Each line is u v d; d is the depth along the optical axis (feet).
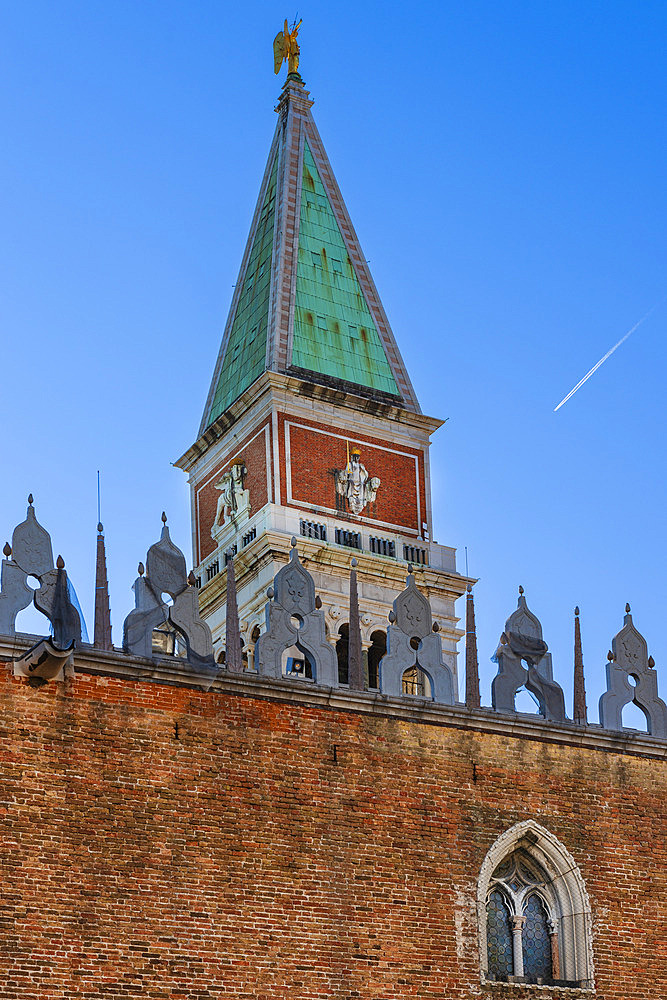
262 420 280.51
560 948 161.38
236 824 147.95
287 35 322.55
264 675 153.79
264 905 146.61
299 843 150.30
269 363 283.59
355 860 152.35
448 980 152.76
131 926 140.26
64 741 142.92
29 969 135.23
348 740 156.25
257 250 306.35
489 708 164.86
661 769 171.83
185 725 148.77
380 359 296.71
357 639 161.27
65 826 140.46
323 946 148.05
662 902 166.09
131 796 144.05
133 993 138.51
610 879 164.55
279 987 144.87
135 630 149.38
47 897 137.90
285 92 319.27
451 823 158.40
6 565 146.30
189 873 144.25
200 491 293.23
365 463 285.23
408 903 153.38
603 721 171.01
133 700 147.02
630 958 162.50
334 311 296.30
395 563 276.82
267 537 267.18
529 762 165.17
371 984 149.18
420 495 289.33
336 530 277.64
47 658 141.79
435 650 165.07
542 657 170.50
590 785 167.22
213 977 142.31
